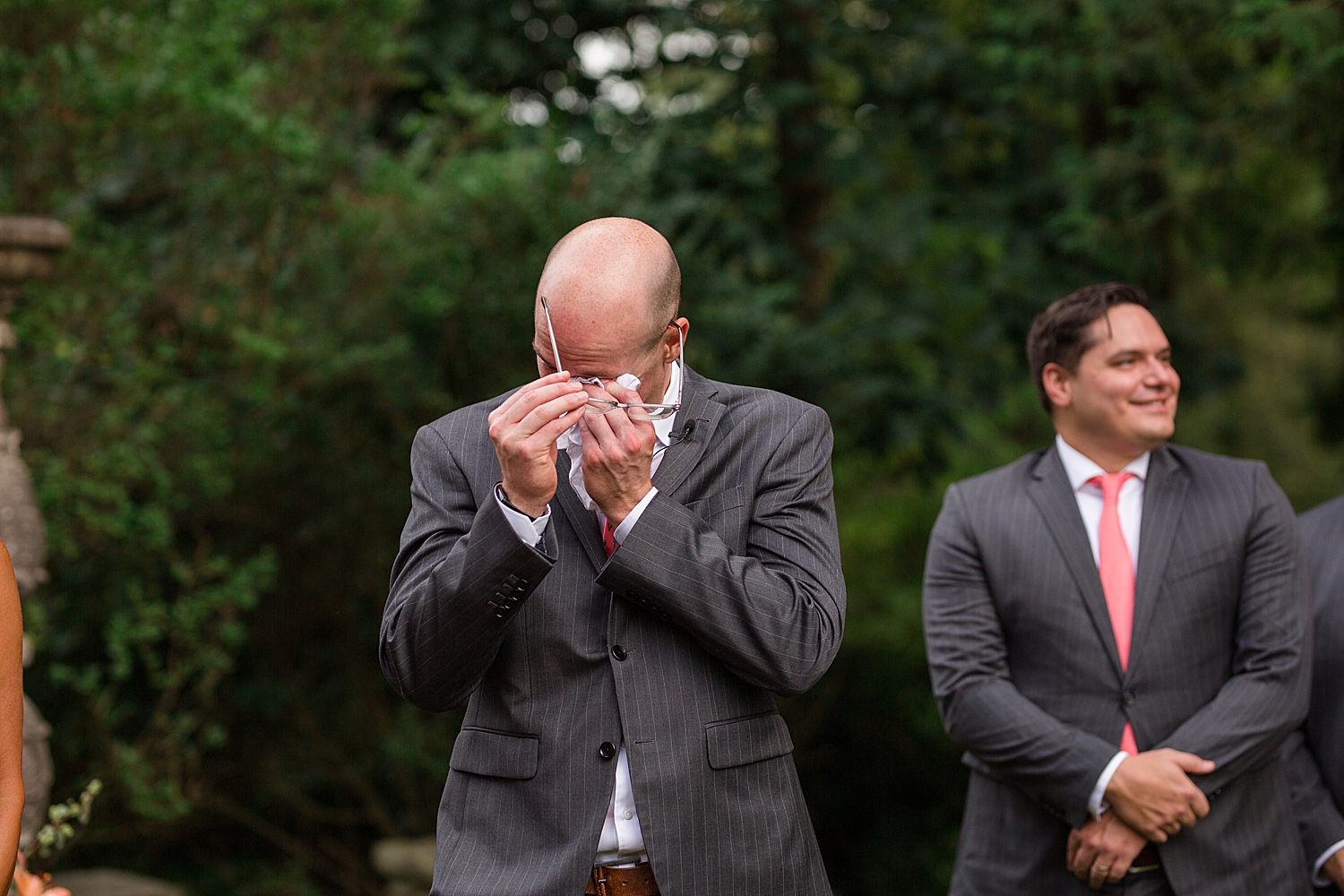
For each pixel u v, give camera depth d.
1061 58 5.35
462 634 1.77
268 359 4.73
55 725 5.38
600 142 5.77
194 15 4.47
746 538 1.92
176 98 4.34
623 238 1.79
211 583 5.40
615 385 1.75
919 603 7.73
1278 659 2.47
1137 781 2.38
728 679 1.87
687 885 1.77
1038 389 2.79
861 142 6.32
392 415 5.25
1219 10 4.60
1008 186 6.44
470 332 5.16
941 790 7.16
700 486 1.90
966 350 6.56
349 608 5.80
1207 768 2.38
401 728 5.68
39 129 4.30
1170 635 2.51
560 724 1.83
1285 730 2.44
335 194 4.88
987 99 6.31
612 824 1.83
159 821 5.37
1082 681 2.53
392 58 5.31
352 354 4.84
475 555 1.75
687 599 1.76
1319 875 2.62
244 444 5.11
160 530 4.51
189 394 4.79
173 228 5.07
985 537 2.68
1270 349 10.00
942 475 6.59
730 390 2.02
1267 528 2.56
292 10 4.95
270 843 6.50
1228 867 2.42
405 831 5.93
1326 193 5.59
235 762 6.12
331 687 5.98
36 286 4.29
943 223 6.48
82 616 5.12
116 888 4.65
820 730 7.28
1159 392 2.60
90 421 4.52
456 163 5.07
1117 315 2.63
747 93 6.14
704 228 5.63
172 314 5.01
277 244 4.86
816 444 1.99
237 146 4.52
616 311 1.74
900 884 6.67
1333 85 4.53
